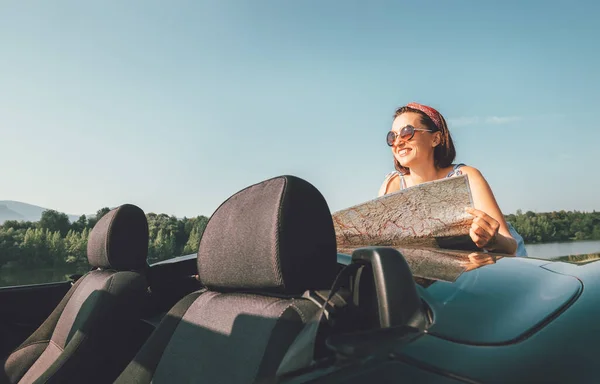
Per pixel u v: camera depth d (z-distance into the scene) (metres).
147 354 1.34
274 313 1.02
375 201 1.66
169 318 1.39
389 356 0.74
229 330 1.11
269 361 0.95
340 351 0.71
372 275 0.92
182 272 2.17
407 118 2.29
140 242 2.22
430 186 1.58
